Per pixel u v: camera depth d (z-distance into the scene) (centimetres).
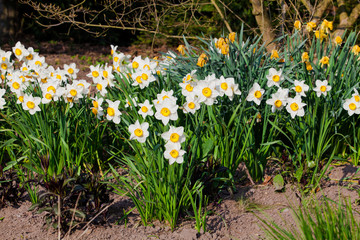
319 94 359
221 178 323
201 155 342
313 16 559
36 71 409
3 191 347
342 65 389
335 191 341
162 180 301
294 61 400
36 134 377
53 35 1153
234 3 939
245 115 366
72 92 366
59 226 291
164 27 1055
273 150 401
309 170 348
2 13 1106
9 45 1073
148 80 370
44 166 340
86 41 1155
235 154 364
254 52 404
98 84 394
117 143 420
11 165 360
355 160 385
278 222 307
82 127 395
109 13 1091
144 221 312
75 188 296
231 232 302
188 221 314
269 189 355
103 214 313
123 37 1173
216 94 314
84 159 388
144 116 329
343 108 383
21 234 312
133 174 328
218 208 330
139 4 1067
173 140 285
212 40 434
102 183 318
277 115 367
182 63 439
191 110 316
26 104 354
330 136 391
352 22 550
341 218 249
